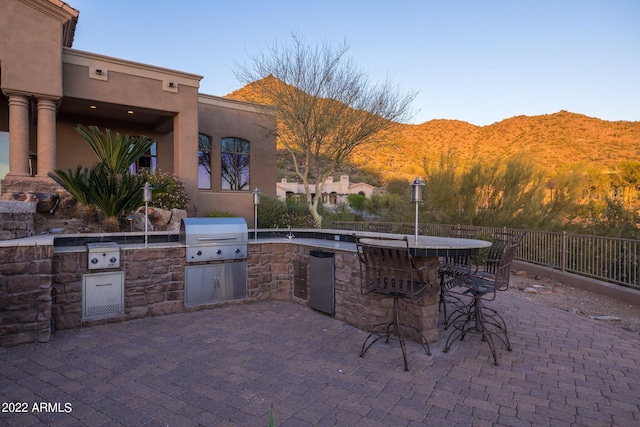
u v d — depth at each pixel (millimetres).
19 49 8727
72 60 9844
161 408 2688
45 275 3895
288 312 5121
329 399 2848
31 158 11812
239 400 2814
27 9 8789
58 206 8102
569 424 2553
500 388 3059
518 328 4637
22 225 5293
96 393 2891
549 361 3625
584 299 6188
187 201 10656
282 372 3305
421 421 2562
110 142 8008
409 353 3770
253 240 5824
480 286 3918
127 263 4660
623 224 8383
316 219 15117
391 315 4254
